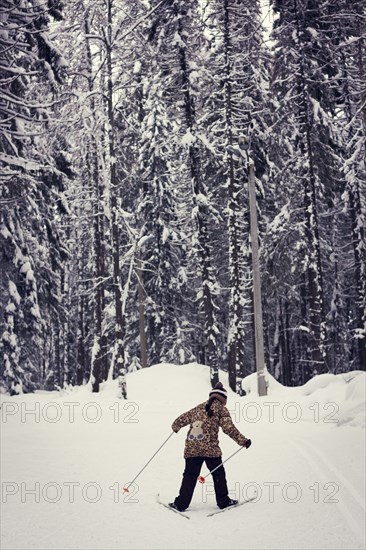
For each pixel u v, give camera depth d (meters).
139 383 24.00
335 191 27.61
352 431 11.04
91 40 23.53
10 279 22.28
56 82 16.89
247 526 5.78
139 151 30.52
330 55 25.14
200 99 27.39
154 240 31.17
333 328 33.81
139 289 30.64
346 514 6.08
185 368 26.03
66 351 39.22
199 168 26.72
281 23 25.69
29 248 23.31
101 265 26.38
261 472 8.27
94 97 23.50
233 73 25.98
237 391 25.50
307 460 8.81
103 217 25.81
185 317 32.75
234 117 26.59
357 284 28.69
